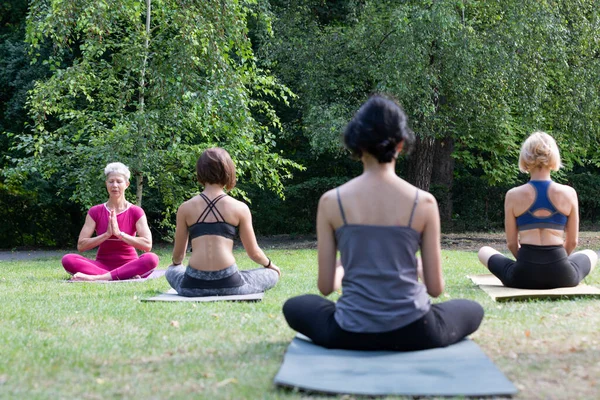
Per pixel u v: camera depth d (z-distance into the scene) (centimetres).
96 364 318
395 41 1247
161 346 353
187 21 1039
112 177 739
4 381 290
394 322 304
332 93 1434
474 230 1786
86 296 564
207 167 548
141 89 1130
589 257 562
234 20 1093
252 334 383
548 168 539
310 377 271
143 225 745
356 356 302
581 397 252
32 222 1647
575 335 361
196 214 545
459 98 1343
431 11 1209
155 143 1123
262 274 577
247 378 285
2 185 1603
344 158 1831
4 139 1612
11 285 676
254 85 1208
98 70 1186
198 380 285
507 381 265
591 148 1761
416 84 1270
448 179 1744
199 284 537
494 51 1255
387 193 314
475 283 596
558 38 1289
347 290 315
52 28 1072
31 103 1115
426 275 324
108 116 1150
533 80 1319
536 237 532
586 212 1967
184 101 1073
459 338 326
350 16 1437
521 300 500
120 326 414
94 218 747
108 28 1080
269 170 1200
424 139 1415
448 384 262
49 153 1118
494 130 1405
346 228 315
